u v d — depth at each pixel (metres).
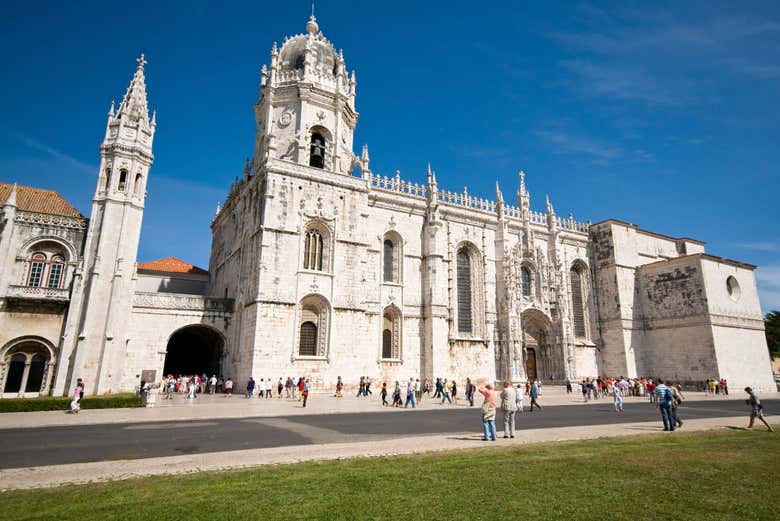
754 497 10.51
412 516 9.01
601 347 62.88
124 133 44.59
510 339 52.78
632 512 9.41
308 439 18.73
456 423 24.31
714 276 58.72
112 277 41.22
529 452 15.46
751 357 58.81
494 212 58.34
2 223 40.28
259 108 53.41
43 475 12.35
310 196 45.41
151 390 32.06
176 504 9.52
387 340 49.34
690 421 26.36
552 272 59.53
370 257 49.47
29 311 39.50
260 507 9.40
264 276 41.53
